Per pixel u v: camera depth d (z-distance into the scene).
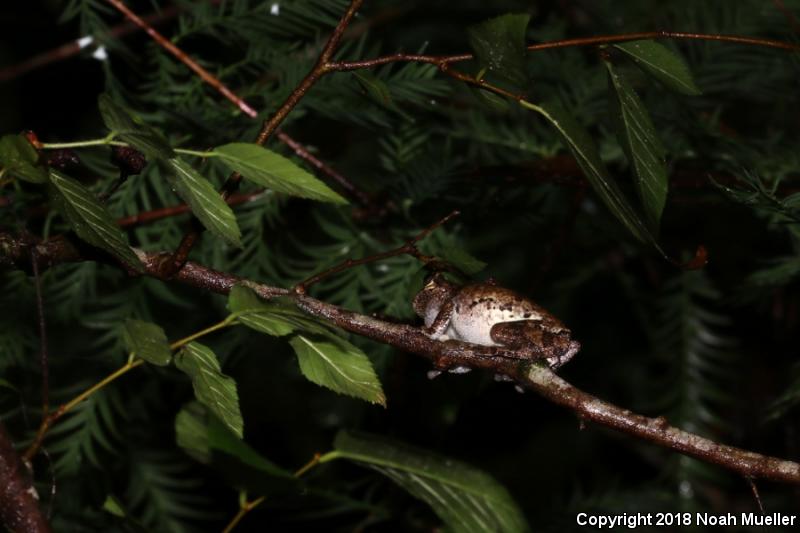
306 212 1.15
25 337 1.06
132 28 1.18
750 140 1.12
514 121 1.22
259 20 1.05
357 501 1.08
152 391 1.13
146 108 1.08
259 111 1.06
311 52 1.08
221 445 0.90
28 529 0.80
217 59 1.11
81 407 1.06
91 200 0.81
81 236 0.81
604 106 1.17
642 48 0.84
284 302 0.82
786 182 1.08
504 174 1.04
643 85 1.12
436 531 1.06
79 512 1.10
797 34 1.07
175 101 1.06
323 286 1.06
